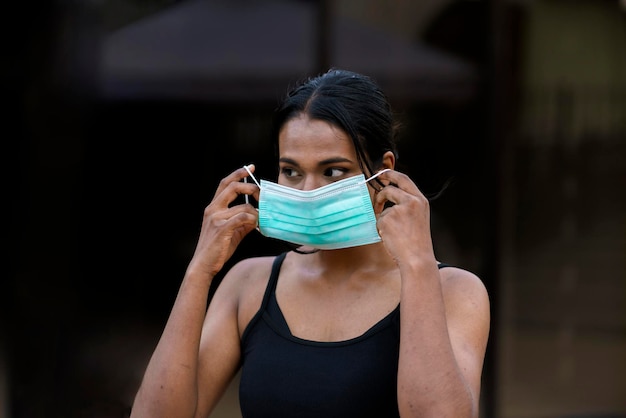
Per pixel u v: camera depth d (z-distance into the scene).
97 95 8.02
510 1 7.86
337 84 2.51
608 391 8.16
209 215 2.54
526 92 7.99
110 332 8.62
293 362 2.43
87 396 7.73
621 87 8.02
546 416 7.89
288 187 2.48
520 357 8.12
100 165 8.86
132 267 9.25
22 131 8.07
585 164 8.06
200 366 2.57
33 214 8.19
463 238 7.93
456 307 2.48
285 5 8.26
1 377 7.83
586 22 7.98
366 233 2.45
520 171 8.04
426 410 2.20
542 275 8.11
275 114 2.55
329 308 2.51
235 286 2.72
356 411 2.35
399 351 2.31
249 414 2.46
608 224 8.12
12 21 7.77
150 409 2.42
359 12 7.86
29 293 8.17
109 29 7.98
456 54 7.82
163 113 9.30
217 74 7.95
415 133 8.06
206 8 8.26
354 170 2.47
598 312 8.16
